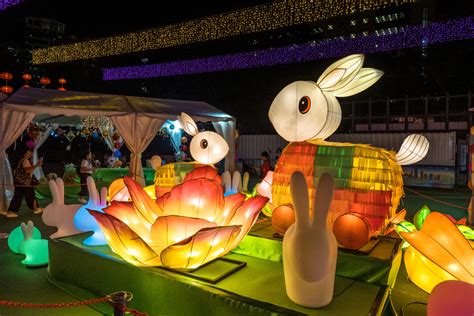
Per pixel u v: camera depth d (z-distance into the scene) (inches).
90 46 788.0
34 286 162.1
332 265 101.7
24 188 330.3
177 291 118.5
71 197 445.1
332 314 100.8
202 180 129.4
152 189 239.1
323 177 96.2
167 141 927.0
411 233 119.9
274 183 163.3
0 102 326.0
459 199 477.4
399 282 170.1
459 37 742.5
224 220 136.6
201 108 495.8
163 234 119.0
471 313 91.3
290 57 969.5
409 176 612.4
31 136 489.7
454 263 111.1
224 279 126.2
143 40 700.0
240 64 975.6
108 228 121.0
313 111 145.9
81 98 400.8
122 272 135.2
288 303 107.5
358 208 141.9
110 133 571.2
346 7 450.3
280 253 146.9
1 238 245.9
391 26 1127.0
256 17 536.1
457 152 630.5
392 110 765.9
